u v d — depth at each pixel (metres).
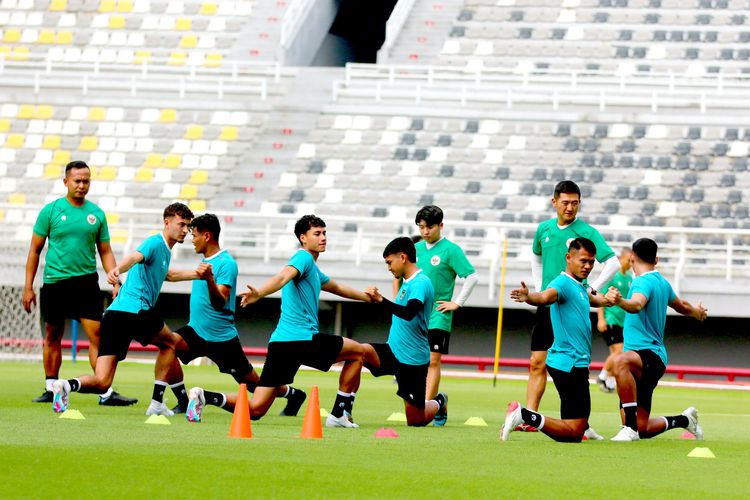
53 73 103.44
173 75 110.31
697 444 26.31
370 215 89.44
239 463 19.27
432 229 32.09
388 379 59.66
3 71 107.25
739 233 68.50
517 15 111.56
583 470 20.16
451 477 18.44
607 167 90.81
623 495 17.00
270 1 117.62
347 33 130.50
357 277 73.31
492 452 22.75
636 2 110.19
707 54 105.06
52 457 19.23
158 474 17.55
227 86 101.56
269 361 27.42
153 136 98.38
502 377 66.19
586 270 25.11
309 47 118.62
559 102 96.06
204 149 96.88
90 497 15.26
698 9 109.12
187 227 29.42
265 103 99.31
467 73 107.06
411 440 24.91
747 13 108.25
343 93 100.12
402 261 28.41
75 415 27.59
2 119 100.81
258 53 111.81
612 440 26.36
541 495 16.70
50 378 32.88
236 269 29.83
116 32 115.56
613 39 108.12
